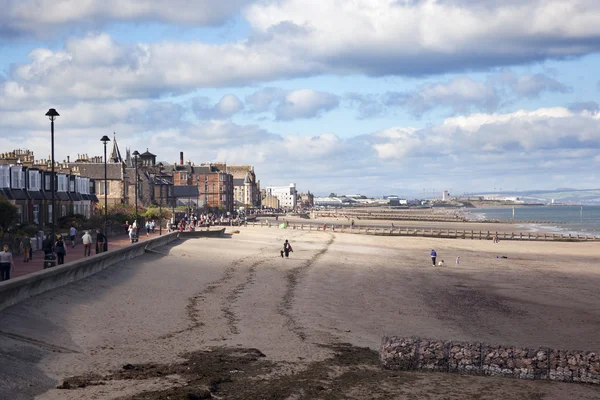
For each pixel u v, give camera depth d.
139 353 21.55
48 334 22.69
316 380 18.86
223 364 20.33
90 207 92.06
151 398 16.17
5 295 24.80
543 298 42.72
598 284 51.50
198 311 30.88
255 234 112.88
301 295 38.91
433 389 18.42
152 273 44.22
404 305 37.19
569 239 118.38
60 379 17.97
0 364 17.97
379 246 93.44
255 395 17.06
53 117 39.28
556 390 18.86
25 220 69.31
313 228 141.12
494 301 40.72
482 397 17.83
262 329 27.11
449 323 31.89
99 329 24.88
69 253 50.28
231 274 48.06
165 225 108.00
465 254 81.69
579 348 26.92
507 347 20.67
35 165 83.81
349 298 38.84
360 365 21.09
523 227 192.25
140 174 143.00
